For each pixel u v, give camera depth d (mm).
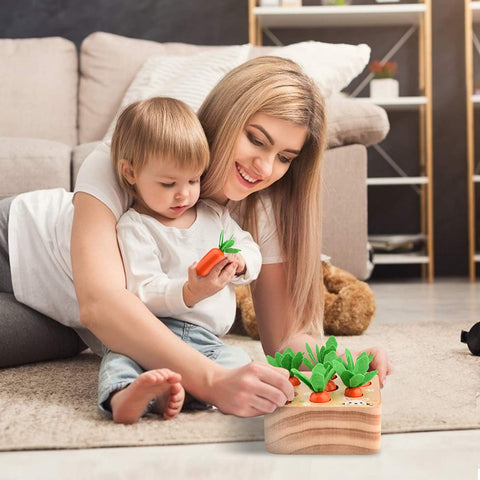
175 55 2855
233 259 1008
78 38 3549
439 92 3545
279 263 1241
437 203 3561
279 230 1233
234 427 898
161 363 947
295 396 882
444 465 784
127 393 891
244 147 1084
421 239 3371
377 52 3535
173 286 1003
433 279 3416
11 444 839
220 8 3557
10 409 989
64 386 1135
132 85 2658
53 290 1288
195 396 940
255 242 1225
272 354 1248
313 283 1235
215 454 823
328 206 2361
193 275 979
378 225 3572
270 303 1246
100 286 992
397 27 3529
